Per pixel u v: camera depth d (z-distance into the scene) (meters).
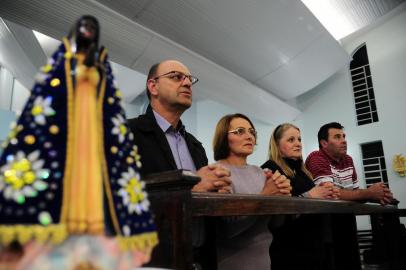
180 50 4.83
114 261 0.53
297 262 2.17
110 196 0.57
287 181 1.57
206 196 0.96
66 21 3.68
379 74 7.47
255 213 1.14
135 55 4.59
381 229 3.42
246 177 1.73
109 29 4.06
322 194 2.04
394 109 7.16
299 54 6.05
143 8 4.05
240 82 6.13
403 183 6.78
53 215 0.51
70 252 0.50
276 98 7.14
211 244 1.38
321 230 2.15
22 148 0.54
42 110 0.55
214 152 1.93
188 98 1.83
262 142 8.32
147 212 0.64
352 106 7.68
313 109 8.20
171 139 1.83
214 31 4.80
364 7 6.77
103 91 0.61
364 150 7.51
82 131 0.55
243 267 1.48
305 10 5.21
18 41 4.22
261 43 5.38
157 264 0.89
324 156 2.85
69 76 0.57
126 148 0.64
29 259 0.49
